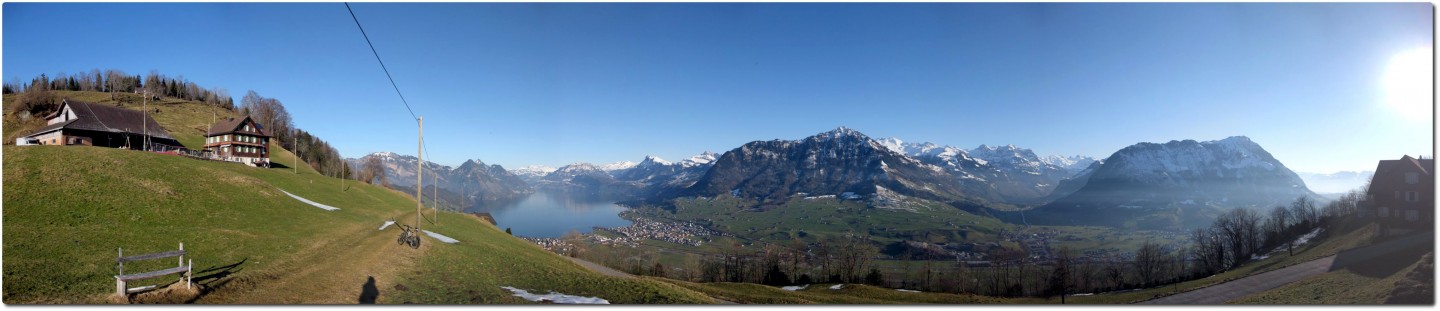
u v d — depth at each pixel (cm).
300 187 9256
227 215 5769
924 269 17675
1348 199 14550
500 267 5722
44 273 3209
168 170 6712
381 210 9406
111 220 4744
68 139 9844
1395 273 5828
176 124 17238
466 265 5397
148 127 11481
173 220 5138
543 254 8562
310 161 19088
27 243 3766
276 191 7700
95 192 5309
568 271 6269
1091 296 8969
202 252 4319
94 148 6906
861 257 16425
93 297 2888
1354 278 6303
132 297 2878
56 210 4691
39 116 15300
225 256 4303
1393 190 9981
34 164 5659
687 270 16000
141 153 7350
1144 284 11856
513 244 8719
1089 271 15075
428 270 4834
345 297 3597
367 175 18012
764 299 5872
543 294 4638
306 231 5931
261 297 3300
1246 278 8669
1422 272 4706
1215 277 10325
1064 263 13525
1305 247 11881
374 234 6569
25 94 16175
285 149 18562
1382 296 4703
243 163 10631
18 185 5016
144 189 5731
